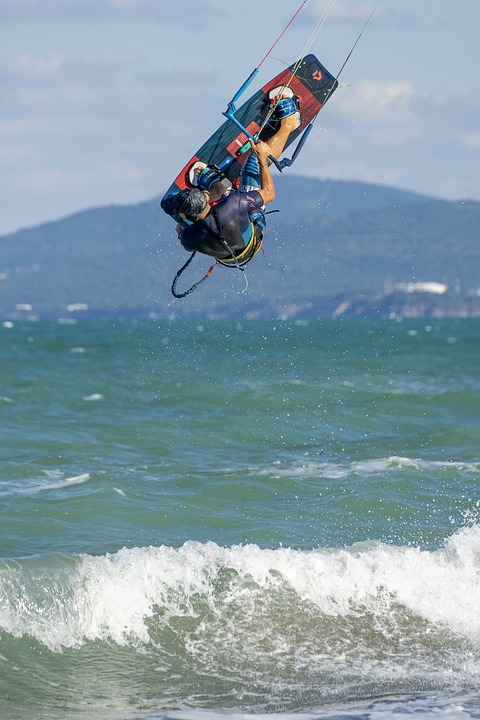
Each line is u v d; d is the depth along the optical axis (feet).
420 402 292.20
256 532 146.00
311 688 96.89
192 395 303.89
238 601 113.80
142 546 136.26
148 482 177.37
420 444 223.92
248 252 102.73
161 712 90.38
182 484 176.24
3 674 97.81
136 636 106.93
